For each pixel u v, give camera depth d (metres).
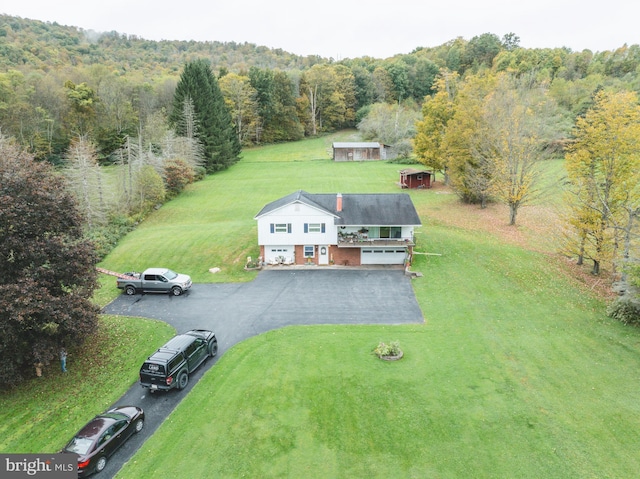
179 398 21.31
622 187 33.16
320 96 122.56
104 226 48.59
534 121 51.88
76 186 47.12
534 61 115.56
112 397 21.56
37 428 19.45
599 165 34.09
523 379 22.25
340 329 27.91
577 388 21.47
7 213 20.70
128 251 42.84
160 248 43.12
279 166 83.62
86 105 85.19
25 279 20.97
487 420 19.36
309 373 22.94
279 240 39.69
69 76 95.94
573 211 37.75
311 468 17.00
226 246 42.97
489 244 42.00
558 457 17.31
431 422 19.30
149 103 99.56
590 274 36.47
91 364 24.44
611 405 20.17
